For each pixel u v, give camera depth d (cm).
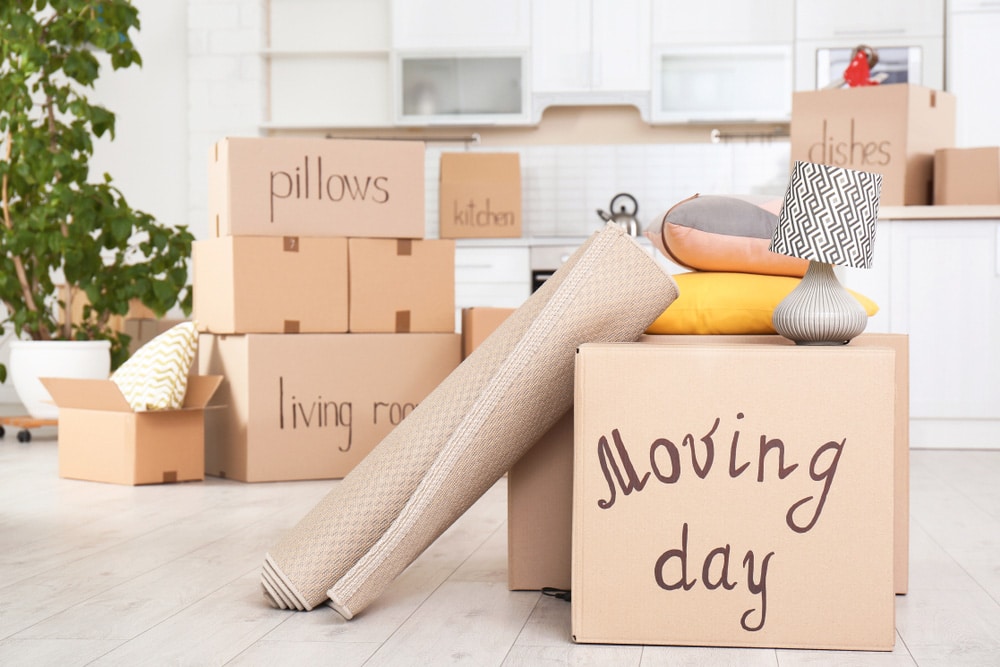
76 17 423
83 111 421
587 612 160
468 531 247
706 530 159
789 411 159
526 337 172
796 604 158
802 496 158
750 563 159
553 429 192
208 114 579
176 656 154
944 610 180
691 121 563
